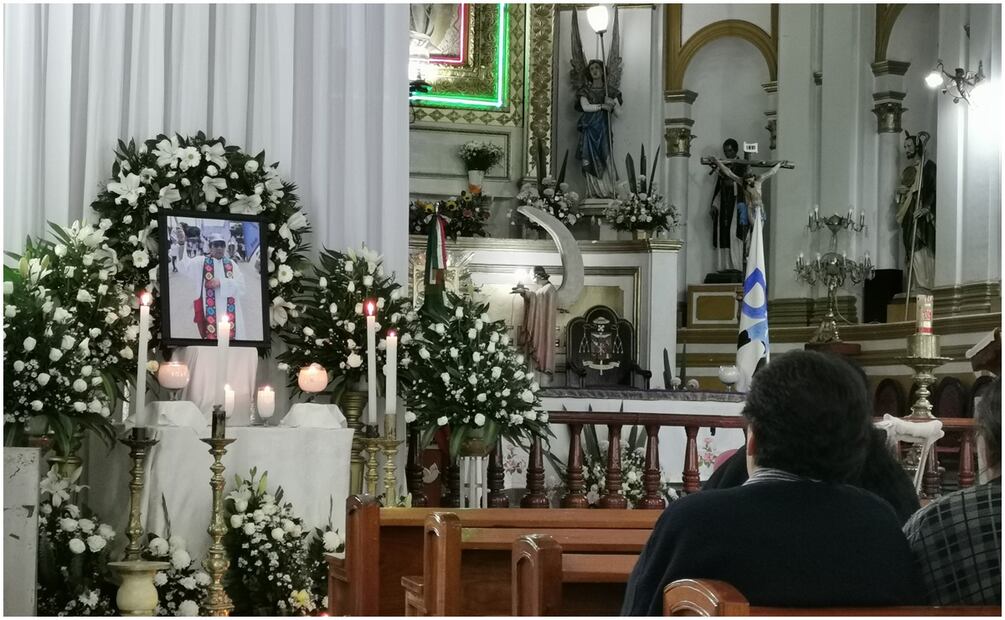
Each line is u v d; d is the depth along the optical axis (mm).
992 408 2846
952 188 13359
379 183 7348
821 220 15492
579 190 16969
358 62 7324
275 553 5426
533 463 7387
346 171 7266
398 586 4129
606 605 2854
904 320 14180
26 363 5164
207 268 6344
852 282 15266
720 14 17219
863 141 15477
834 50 15734
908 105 15375
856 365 2834
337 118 7309
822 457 2521
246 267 6469
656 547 2465
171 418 5508
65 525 5094
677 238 17078
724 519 2422
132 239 6316
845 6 15656
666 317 14820
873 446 3369
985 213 12914
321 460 5820
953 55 13703
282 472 5727
